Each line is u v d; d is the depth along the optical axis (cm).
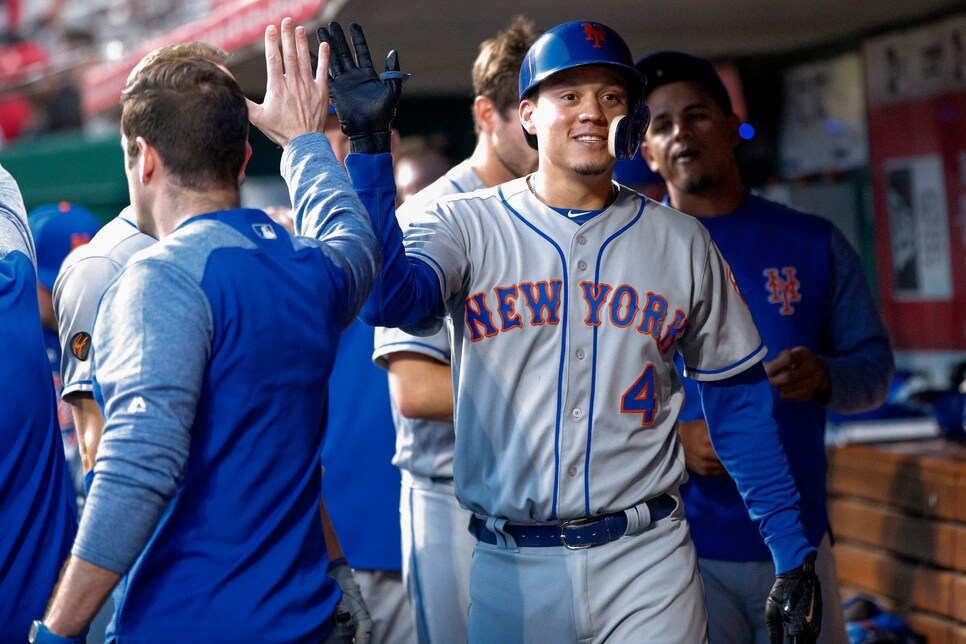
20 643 875
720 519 1195
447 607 1182
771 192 2144
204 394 725
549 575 933
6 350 875
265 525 743
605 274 930
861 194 2116
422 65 2019
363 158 846
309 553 773
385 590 1327
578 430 920
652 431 945
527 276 928
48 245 1406
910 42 1930
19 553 872
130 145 779
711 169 1256
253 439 736
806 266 1264
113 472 685
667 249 952
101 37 3497
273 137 848
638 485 936
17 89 3562
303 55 840
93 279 905
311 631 755
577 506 920
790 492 994
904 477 1534
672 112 1261
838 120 2114
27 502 877
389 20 1603
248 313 729
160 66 775
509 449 930
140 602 731
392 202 855
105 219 2525
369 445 1308
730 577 1200
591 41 920
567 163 926
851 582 1669
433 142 2030
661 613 923
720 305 971
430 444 1180
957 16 1828
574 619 932
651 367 935
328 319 770
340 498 1309
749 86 2234
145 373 693
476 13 1602
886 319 2086
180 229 750
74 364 904
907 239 2008
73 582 687
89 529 684
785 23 1878
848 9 1812
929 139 1919
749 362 979
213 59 861
